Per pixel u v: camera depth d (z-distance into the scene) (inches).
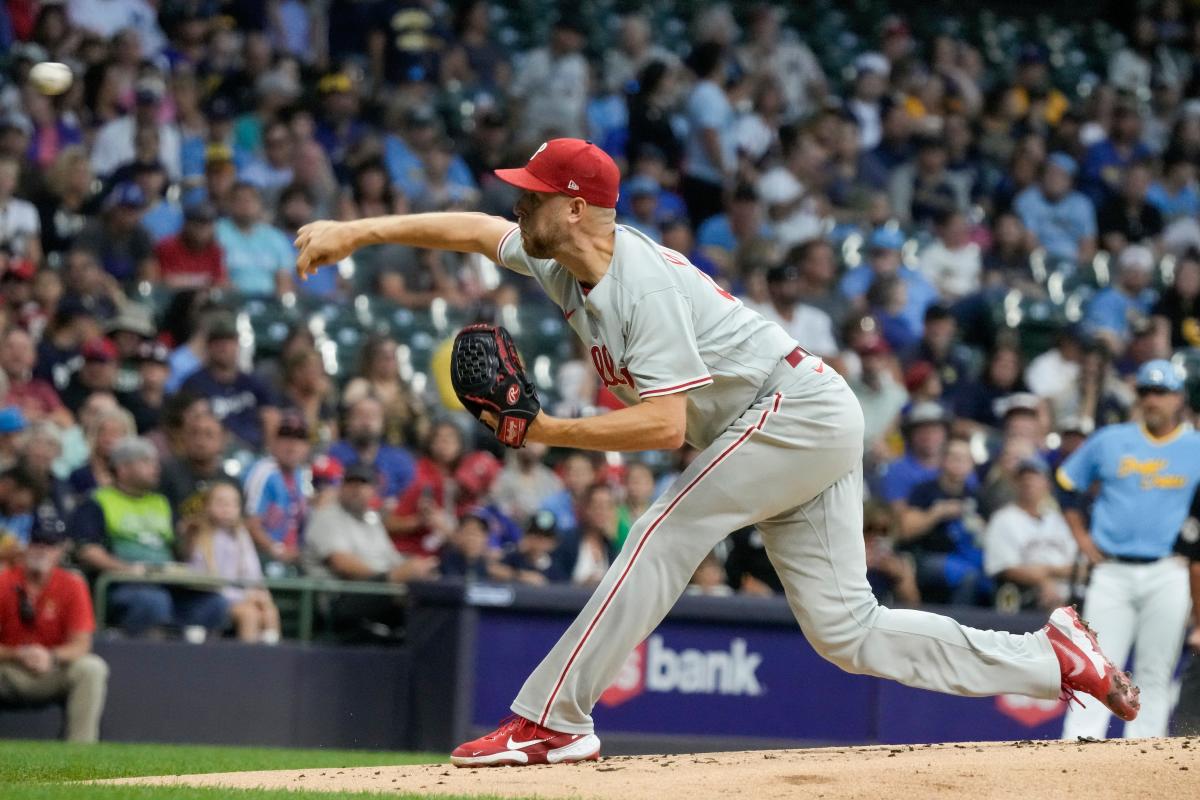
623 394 703.1
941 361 1873.8
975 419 1833.2
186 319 1590.8
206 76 2048.5
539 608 1259.8
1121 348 2023.9
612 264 663.8
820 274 1929.1
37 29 1915.6
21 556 1194.6
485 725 1239.5
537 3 2519.7
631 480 1451.8
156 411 1456.7
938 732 1354.6
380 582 1337.4
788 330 1809.8
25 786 658.8
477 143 2105.1
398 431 1550.2
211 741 1246.3
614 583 679.1
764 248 1940.2
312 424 1539.1
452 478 1486.2
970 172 2380.7
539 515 1370.6
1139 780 616.4
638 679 1272.1
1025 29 2945.4
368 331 1722.4
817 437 677.3
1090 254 2300.7
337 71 2057.1
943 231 2143.2
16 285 1534.2
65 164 1722.4
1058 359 1895.9
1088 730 1165.7
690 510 678.5
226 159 1819.6
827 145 2263.8
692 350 659.4
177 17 2106.3
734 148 2219.5
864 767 635.5
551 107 2175.2
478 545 1352.1
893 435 1750.7
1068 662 701.9
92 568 1250.6
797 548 697.6
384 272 1806.1
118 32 1900.8
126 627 1242.0
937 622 703.1
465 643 1237.7
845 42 2731.3
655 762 685.9
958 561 1459.2
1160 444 1191.6
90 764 883.4
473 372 647.8
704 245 2063.2
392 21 2193.7
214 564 1286.9
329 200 1872.5
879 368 1760.6
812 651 1321.4
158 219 1749.5
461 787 631.2
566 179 652.7
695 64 2271.2
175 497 1320.1
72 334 1508.4
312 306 1722.4
